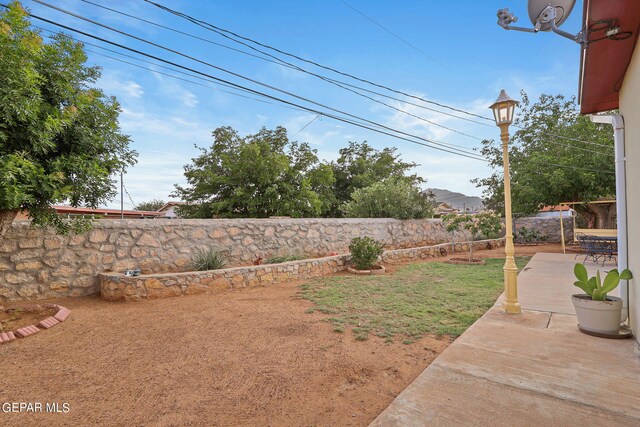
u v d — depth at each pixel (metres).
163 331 4.04
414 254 10.88
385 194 12.97
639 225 3.28
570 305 5.00
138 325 4.27
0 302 5.03
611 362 2.96
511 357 3.09
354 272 8.16
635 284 3.52
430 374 2.77
